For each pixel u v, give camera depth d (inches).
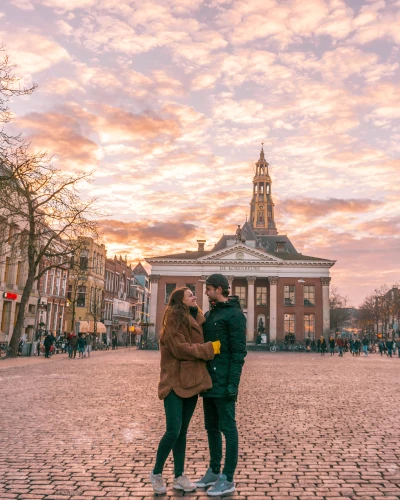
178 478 200.8
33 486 201.9
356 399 486.3
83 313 2415.1
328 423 353.7
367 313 3905.0
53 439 288.7
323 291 2513.5
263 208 6397.6
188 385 195.9
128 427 327.6
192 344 197.3
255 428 334.3
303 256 2677.2
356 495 195.6
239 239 2832.2
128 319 3304.6
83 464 236.4
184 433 203.3
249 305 2524.6
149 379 671.8
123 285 3277.6
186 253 2755.9
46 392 509.4
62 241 1374.3
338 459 251.3
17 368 861.2
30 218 1173.7
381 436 308.3
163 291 2576.3
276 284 2529.5
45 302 1915.6
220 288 210.1
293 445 283.0
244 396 502.0
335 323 4136.3
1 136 820.6
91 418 358.6
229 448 198.1
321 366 1050.7
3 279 1492.4
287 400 474.9
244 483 211.0
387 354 1973.4
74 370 826.2
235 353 199.8
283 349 2341.3
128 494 194.1
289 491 200.4
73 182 1162.6
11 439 287.3
